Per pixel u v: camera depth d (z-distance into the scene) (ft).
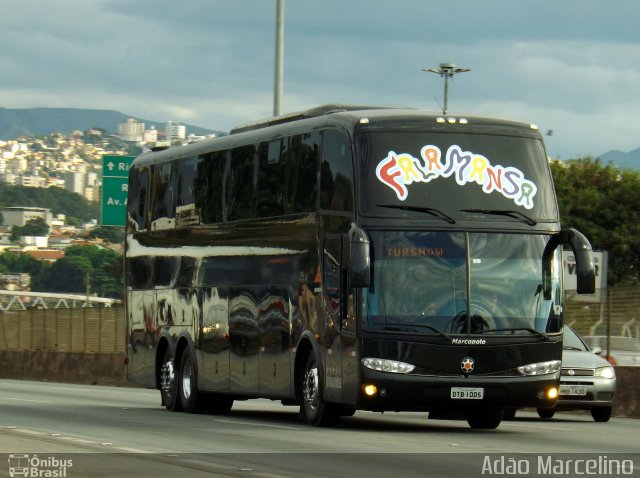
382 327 88.94
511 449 78.38
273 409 132.67
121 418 107.55
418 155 91.56
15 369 255.50
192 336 119.34
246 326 108.47
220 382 113.50
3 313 291.58
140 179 133.90
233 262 111.34
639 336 143.23
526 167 93.25
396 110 94.94
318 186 96.58
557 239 92.53
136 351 133.18
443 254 90.22
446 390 89.10
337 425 97.81
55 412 115.96
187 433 89.40
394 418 115.75
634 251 254.88
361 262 87.35
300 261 99.35
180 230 122.62
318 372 95.71
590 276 90.22
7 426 94.73
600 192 266.36
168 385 123.75
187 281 120.57
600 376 116.47
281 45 160.86
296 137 101.19
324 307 94.73
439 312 89.51
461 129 92.79
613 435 93.56
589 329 148.36
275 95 161.07
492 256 90.79
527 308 90.89
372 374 88.74
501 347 89.92
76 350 260.83
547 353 90.94
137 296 133.18
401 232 90.07
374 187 90.58
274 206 104.17
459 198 91.30
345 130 93.20
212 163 116.37
